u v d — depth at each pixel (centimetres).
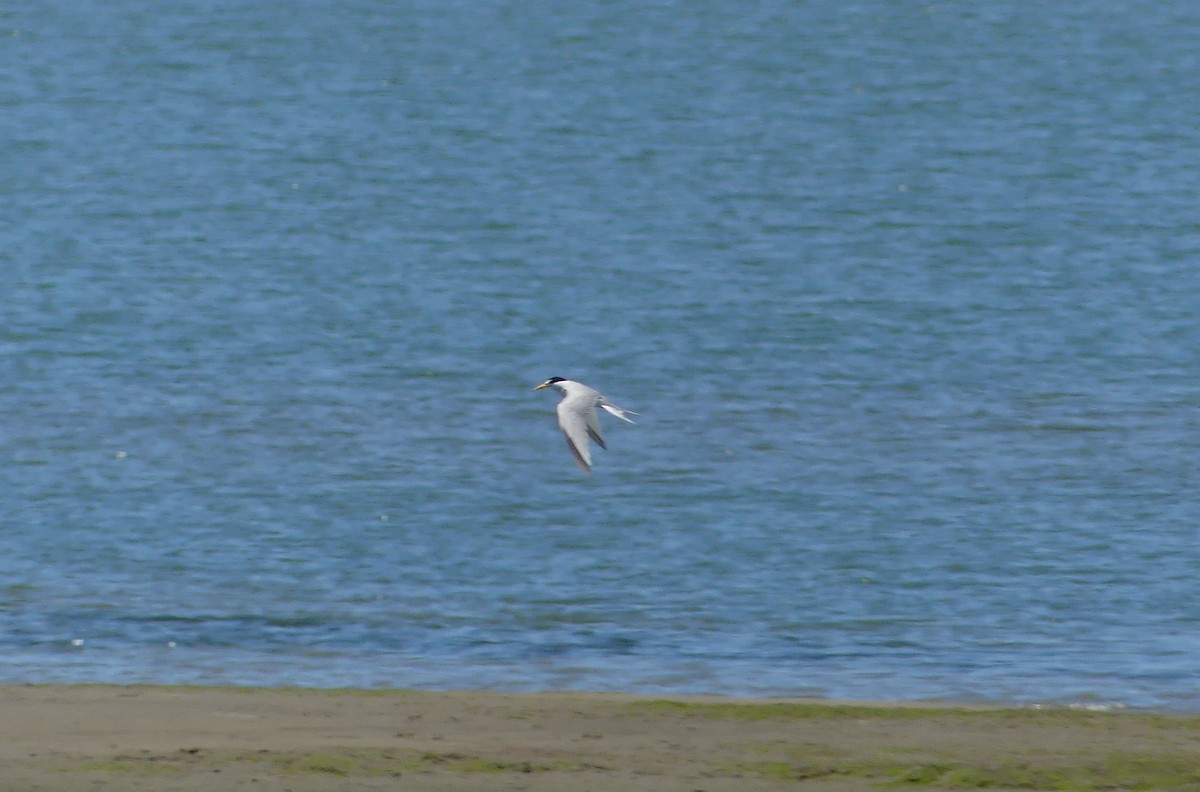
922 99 11238
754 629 2895
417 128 10375
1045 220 7662
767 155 9525
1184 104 10944
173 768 1972
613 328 5634
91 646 2739
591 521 3588
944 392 4784
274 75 12188
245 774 1956
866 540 3453
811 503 3712
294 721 2178
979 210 7912
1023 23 14225
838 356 5244
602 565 3291
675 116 10756
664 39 13662
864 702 2419
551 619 2950
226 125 10425
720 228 7538
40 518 3559
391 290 6231
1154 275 6506
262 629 2861
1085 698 2483
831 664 2684
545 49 13300
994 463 4028
